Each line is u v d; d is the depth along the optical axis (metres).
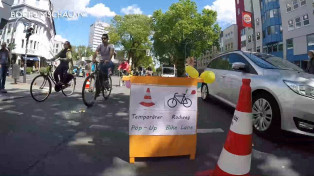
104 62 6.08
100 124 3.98
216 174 2.15
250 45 38.53
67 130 3.53
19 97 6.18
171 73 26.12
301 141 3.55
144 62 67.75
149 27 54.31
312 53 7.43
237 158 2.06
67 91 7.65
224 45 56.41
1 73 7.11
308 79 3.51
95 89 5.84
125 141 3.19
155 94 2.62
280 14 30.56
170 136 2.64
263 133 3.68
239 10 37.41
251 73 4.44
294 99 3.29
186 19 42.84
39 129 3.48
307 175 2.43
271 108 3.57
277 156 2.92
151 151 2.58
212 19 42.56
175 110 2.67
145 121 2.58
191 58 3.30
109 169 2.34
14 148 2.69
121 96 7.71
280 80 3.62
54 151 2.69
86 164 2.41
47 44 52.41
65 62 6.30
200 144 3.23
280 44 30.52
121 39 55.38
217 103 6.77
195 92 2.74
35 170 2.20
